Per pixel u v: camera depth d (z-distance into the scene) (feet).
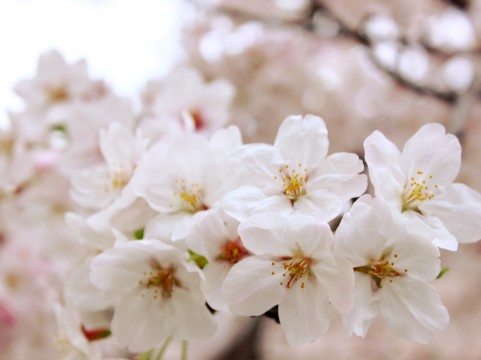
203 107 1.24
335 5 2.31
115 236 0.78
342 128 2.47
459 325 3.05
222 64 2.24
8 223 1.32
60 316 0.83
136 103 1.26
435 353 2.91
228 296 0.70
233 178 0.73
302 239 0.70
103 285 0.76
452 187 0.75
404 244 0.70
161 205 0.78
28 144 1.31
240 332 2.38
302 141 0.74
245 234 0.69
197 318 0.75
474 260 2.70
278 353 2.97
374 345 3.00
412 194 0.74
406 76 1.62
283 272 0.71
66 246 1.31
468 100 1.32
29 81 1.32
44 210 1.31
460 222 0.74
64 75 1.32
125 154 0.85
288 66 2.28
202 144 0.79
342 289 0.69
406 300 0.70
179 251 0.74
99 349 0.85
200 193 0.78
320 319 0.70
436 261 0.70
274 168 0.73
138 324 0.76
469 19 2.24
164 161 0.79
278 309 0.72
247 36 2.27
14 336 1.29
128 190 0.79
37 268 1.33
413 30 2.23
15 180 1.27
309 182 0.73
